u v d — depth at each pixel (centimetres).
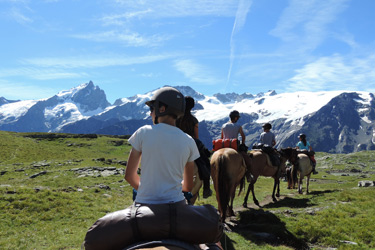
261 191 2788
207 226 310
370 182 2620
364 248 1161
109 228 295
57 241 1172
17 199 1594
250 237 1245
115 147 11288
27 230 1273
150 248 277
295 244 1224
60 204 1616
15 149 8094
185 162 356
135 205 332
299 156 2280
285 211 1595
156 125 356
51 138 11769
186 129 888
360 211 1582
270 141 1789
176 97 362
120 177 3178
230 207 1478
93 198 1891
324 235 1280
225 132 1381
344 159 8981
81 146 10900
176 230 302
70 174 3291
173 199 336
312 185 3288
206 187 923
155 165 339
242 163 1315
